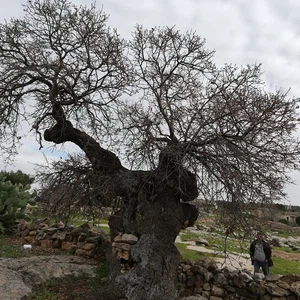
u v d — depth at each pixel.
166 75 8.63
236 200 6.71
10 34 9.15
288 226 39.16
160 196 7.89
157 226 7.68
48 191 9.48
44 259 9.57
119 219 8.50
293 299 8.00
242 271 8.92
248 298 8.08
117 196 8.64
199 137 7.07
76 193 8.91
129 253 7.86
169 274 7.35
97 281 8.39
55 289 7.80
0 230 13.36
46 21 9.25
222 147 6.77
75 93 9.33
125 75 9.27
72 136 9.09
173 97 8.10
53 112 9.06
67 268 8.87
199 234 21.72
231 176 6.71
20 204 14.61
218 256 14.45
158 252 7.43
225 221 7.05
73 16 9.19
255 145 6.99
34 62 8.97
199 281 8.43
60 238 11.53
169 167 7.38
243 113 7.07
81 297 7.30
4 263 8.85
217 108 7.12
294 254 20.55
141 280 7.12
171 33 9.07
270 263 10.91
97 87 9.32
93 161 8.65
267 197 6.79
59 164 9.30
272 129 6.87
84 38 8.98
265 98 7.32
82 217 10.22
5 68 8.95
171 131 7.32
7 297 6.95
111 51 9.01
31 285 7.84
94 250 10.23
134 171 8.09
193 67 9.13
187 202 8.52
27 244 12.12
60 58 8.96
